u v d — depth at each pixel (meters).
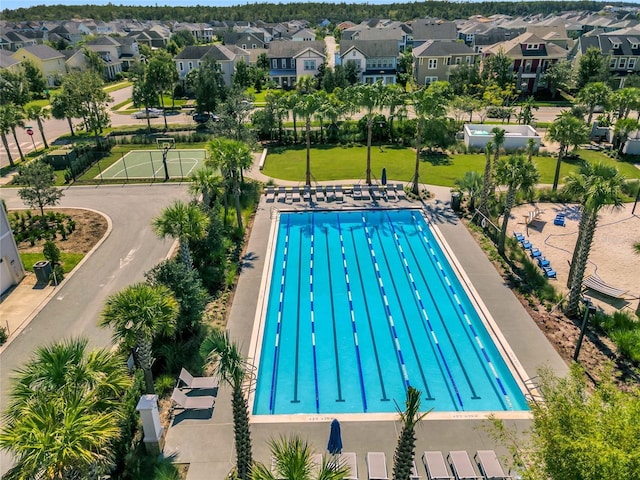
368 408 19.45
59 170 46.50
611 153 49.31
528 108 59.00
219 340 13.77
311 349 23.00
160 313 16.88
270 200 38.38
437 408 19.33
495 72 77.56
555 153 49.53
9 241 26.59
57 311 24.70
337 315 25.47
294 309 25.98
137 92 60.62
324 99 52.53
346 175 43.88
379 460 15.72
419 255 31.05
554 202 37.50
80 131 62.56
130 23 187.88
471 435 17.17
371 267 29.86
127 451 16.17
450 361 22.00
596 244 30.91
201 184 27.91
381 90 46.78
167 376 19.70
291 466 11.16
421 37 106.94
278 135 56.03
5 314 24.45
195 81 65.12
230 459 16.23
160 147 54.19
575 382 13.84
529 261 28.23
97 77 59.22
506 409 19.19
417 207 36.53
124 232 33.03
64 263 29.14
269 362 22.09
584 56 79.06
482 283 26.66
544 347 21.59
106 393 13.86
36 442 10.92
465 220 34.41
